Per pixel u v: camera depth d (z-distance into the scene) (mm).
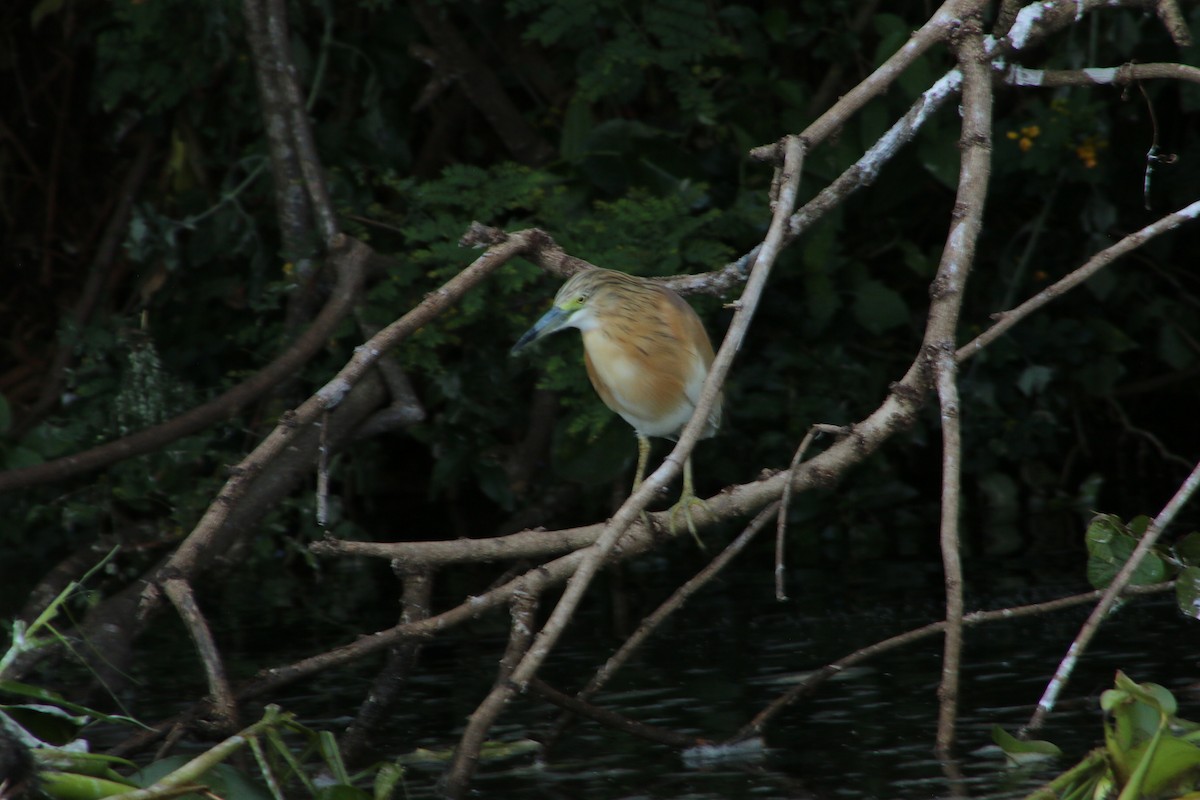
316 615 10469
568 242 10969
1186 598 6625
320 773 6715
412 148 15633
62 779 5508
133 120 14367
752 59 12938
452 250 10484
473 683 8344
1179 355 13898
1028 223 13727
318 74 12867
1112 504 13609
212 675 6375
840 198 7195
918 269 13836
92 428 12680
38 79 16234
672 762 6605
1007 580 10297
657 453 13422
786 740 6805
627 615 10008
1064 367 13883
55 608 6195
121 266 15812
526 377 13203
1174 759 5309
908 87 11875
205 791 5500
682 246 11438
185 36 12469
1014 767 6133
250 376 12062
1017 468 15242
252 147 13078
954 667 6137
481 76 13477
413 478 16062
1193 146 13508
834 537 12938
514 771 6602
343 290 10445
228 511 6680
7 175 16609
